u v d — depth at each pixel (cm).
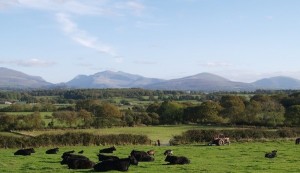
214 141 5638
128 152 4625
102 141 5812
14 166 3319
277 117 10306
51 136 5631
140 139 6112
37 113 9838
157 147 5334
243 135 6369
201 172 2972
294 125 9650
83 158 3325
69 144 5641
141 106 15350
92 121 10381
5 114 9612
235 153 4428
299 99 11900
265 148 5006
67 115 10219
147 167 3259
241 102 12375
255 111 10762
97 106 12069
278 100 12406
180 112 12112
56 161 3703
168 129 9706
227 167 3266
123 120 11081
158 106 13300
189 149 4925
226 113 11450
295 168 3200
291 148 4997
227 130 6469
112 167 3012
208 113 11656
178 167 3250
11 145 5391
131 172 2955
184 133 6316
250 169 3153
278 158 3947
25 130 8944
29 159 3872
